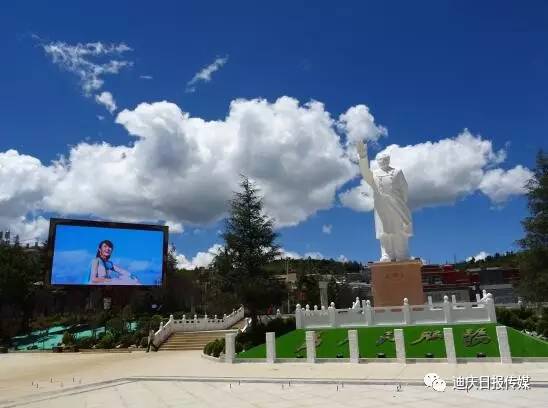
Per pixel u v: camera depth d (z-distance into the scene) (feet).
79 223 210.18
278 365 94.79
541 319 114.21
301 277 294.46
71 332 191.11
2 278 204.85
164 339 160.76
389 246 123.54
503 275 297.53
